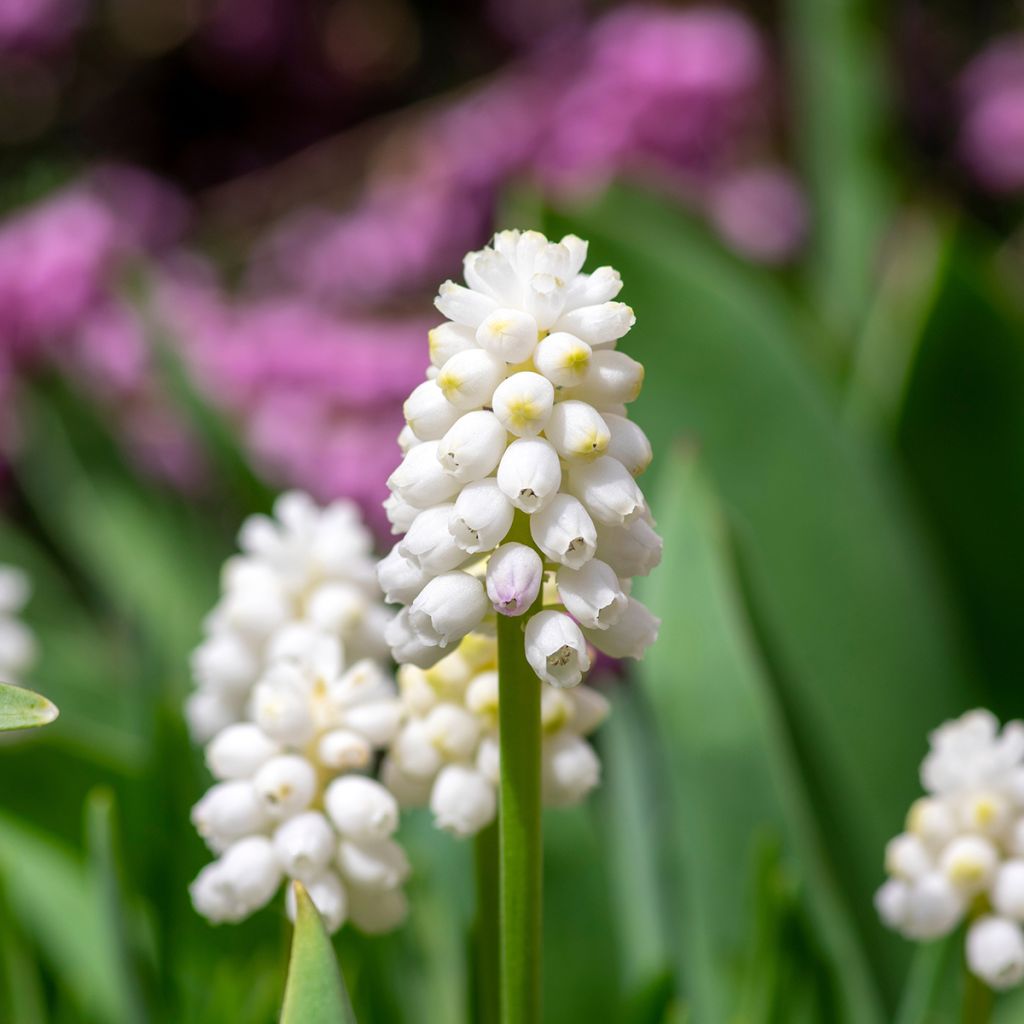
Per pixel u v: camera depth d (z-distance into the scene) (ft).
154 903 1.46
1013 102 4.38
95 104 5.49
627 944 1.57
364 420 2.68
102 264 2.95
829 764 1.74
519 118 3.70
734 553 1.63
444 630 1.12
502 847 1.15
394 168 3.93
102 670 2.46
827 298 3.10
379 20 5.72
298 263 3.89
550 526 1.11
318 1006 1.12
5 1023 1.41
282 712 1.23
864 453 1.98
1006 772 1.26
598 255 2.00
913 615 1.94
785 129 4.28
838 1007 1.40
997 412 1.95
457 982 1.46
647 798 1.61
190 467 2.83
